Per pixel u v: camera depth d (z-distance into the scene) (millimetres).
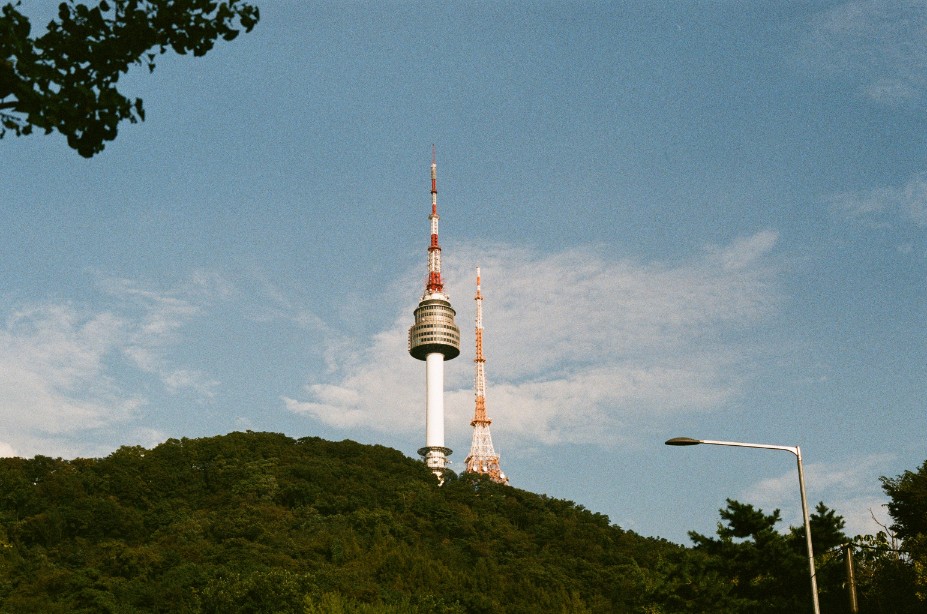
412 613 106938
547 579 162500
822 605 65125
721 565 72438
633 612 79875
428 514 198875
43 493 175250
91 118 16734
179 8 17500
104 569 146625
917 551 58375
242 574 135000
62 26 17094
